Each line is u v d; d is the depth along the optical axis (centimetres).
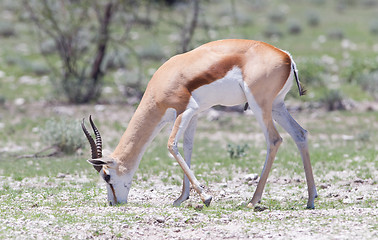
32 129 3888
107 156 1953
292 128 1956
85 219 1686
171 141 1884
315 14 8925
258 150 3250
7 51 6812
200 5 5003
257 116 1878
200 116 4381
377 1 10519
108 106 4750
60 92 4956
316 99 4819
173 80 1881
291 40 7612
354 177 2480
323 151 3148
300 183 2453
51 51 6931
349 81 5731
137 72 5688
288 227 1596
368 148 3228
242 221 1694
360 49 7169
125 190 1967
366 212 1752
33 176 2612
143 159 3014
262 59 1864
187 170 1902
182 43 4841
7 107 4653
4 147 3331
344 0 10425
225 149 3322
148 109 1925
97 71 5088
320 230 1547
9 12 8544
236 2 10112
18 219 1686
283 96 1964
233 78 1861
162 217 1694
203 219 1716
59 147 3152
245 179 2534
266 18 9094
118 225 1620
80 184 2445
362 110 4628
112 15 5091
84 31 5578
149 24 5231
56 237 1522
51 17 4803
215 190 2336
